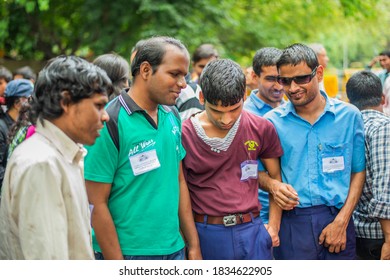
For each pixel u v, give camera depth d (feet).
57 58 9.01
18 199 8.32
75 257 8.86
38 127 8.87
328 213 13.30
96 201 11.05
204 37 46.01
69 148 8.87
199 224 12.44
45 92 8.71
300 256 13.41
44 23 47.73
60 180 8.55
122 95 11.34
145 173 11.23
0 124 20.31
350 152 13.42
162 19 44.78
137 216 11.27
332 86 34.63
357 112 13.61
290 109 13.47
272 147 13.04
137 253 11.27
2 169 20.07
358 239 14.74
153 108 11.40
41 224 8.23
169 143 11.62
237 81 11.44
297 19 59.26
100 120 8.95
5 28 43.52
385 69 32.30
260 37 53.88
